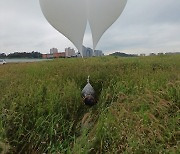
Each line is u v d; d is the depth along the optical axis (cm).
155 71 830
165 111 526
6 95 631
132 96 604
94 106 642
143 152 421
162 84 662
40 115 563
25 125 543
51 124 530
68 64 1117
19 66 1270
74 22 637
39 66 1152
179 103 568
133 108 553
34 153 495
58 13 631
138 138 438
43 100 623
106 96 637
